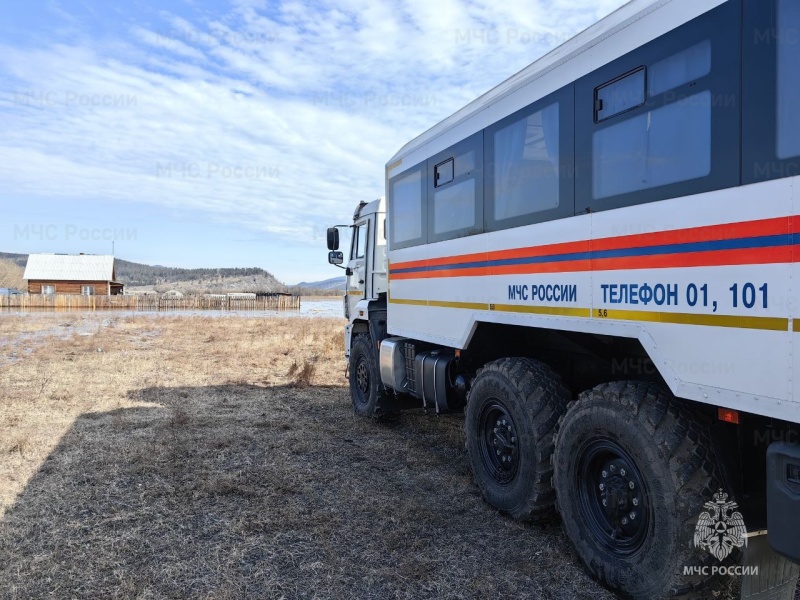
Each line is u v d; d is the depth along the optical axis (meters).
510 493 3.89
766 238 2.22
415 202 5.60
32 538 3.58
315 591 3.00
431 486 4.62
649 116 2.83
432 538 3.66
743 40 2.35
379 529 3.77
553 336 4.35
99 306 42.81
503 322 4.09
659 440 2.70
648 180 2.83
